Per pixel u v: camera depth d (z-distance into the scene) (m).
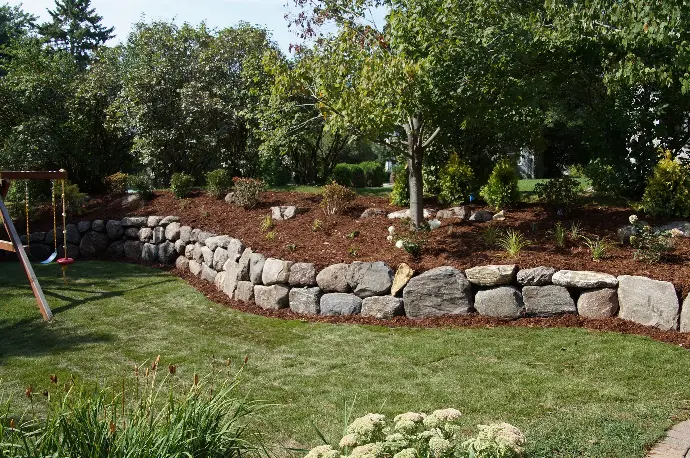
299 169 14.72
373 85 6.91
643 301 6.12
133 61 15.02
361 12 8.73
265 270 7.96
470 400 4.66
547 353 5.61
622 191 9.16
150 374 5.53
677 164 7.85
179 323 7.30
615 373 5.07
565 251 7.22
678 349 5.52
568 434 3.94
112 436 2.92
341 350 6.06
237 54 13.88
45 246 12.09
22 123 13.63
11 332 7.00
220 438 3.15
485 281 6.71
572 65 8.73
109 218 12.27
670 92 8.42
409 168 8.62
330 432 4.23
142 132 13.71
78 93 13.97
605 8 7.36
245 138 14.40
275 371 5.54
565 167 17.53
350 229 8.98
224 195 12.01
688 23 6.68
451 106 7.38
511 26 7.32
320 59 7.88
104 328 7.12
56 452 2.77
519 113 8.39
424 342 6.14
